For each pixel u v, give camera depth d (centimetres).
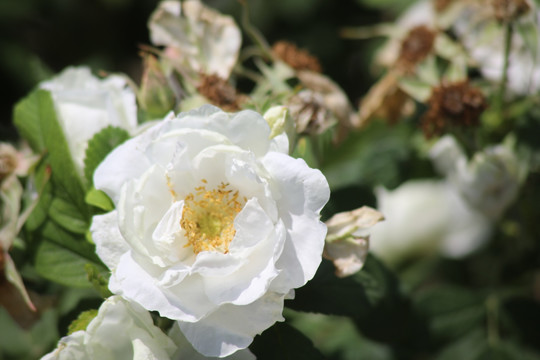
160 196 55
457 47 69
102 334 55
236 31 62
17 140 67
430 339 67
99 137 58
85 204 59
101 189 55
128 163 55
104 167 55
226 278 54
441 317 67
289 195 54
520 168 66
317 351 58
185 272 54
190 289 54
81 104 59
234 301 54
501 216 68
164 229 55
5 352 66
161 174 55
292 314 67
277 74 65
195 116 55
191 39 62
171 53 62
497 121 67
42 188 59
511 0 65
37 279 62
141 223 54
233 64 62
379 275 60
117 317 55
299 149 59
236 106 60
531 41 66
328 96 65
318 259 54
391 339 67
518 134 67
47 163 59
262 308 54
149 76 59
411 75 68
